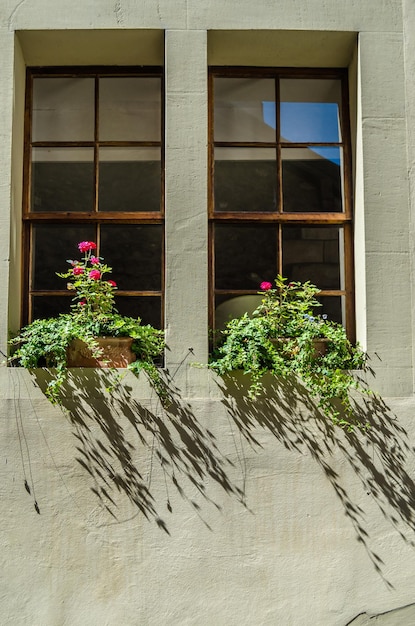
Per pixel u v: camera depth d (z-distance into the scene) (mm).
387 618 4117
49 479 4160
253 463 4195
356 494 4188
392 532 4168
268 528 4152
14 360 4352
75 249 4762
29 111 4766
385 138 4441
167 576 4105
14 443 4184
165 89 4445
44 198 4836
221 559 4121
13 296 4414
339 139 4852
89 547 4121
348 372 4277
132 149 4930
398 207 4402
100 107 4902
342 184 4781
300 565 4133
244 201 4844
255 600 4102
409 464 4219
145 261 4781
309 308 4676
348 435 4227
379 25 4496
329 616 4105
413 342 4309
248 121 4883
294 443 4211
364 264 4371
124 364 4262
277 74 4855
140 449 4188
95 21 4434
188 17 4457
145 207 4902
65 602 4082
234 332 4305
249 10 4457
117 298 4680
